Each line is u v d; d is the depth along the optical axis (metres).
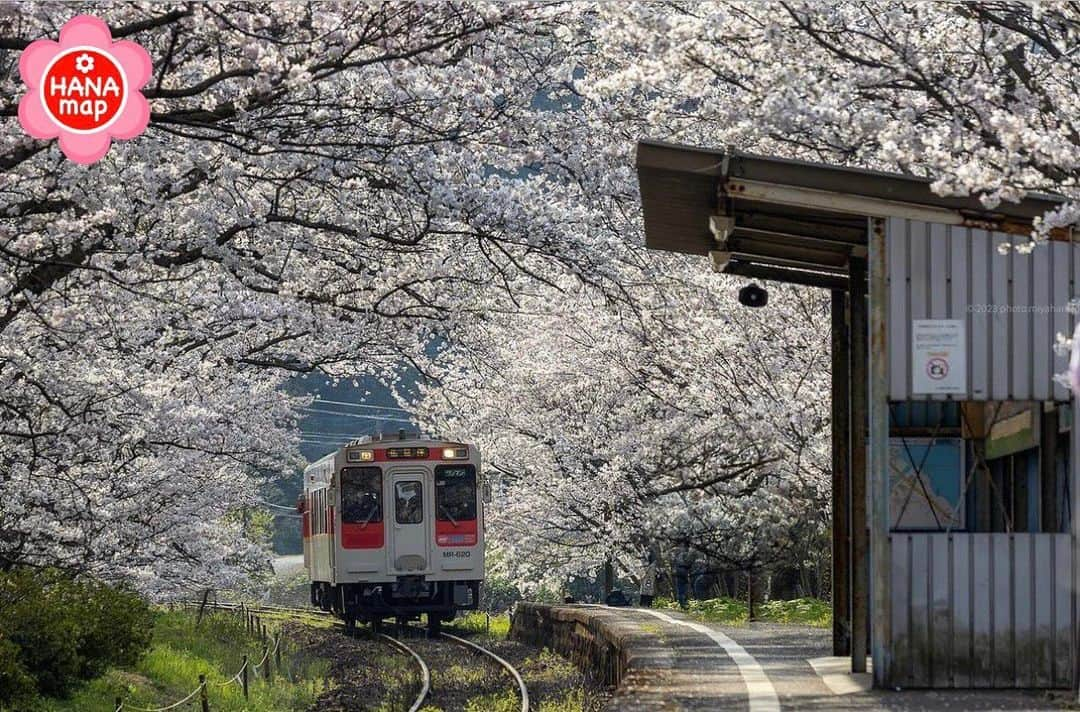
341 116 27.20
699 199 22.80
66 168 25.94
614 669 34.25
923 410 26.11
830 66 25.94
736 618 41.78
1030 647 20.70
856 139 26.27
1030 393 20.62
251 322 34.38
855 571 23.77
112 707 28.67
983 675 20.77
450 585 53.16
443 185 28.28
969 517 25.94
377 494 52.84
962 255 20.73
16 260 26.33
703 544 57.12
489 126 28.95
